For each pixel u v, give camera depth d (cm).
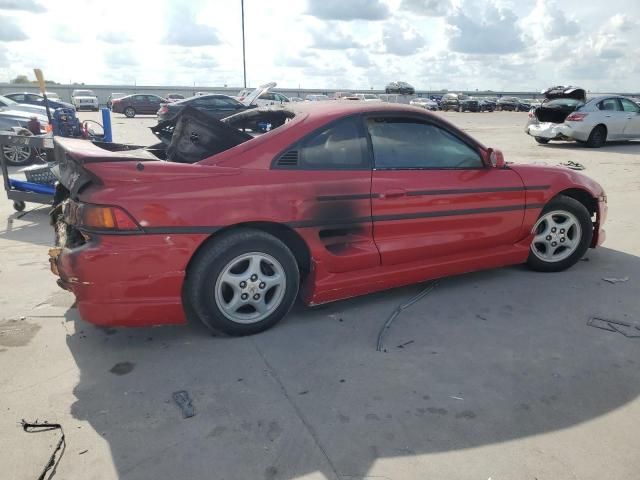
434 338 327
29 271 447
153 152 421
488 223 394
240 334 326
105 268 280
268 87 2028
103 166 283
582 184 435
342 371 288
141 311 293
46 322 348
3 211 682
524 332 335
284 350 311
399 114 362
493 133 2028
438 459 218
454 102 5275
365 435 233
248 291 318
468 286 416
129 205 279
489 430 237
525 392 267
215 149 352
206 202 295
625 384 275
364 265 351
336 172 333
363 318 356
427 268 377
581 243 443
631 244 532
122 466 214
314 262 333
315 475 209
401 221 356
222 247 303
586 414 249
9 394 264
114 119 3064
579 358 302
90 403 257
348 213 336
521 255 420
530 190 407
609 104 1440
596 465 215
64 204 336
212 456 220
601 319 354
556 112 1476
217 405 255
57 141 375
